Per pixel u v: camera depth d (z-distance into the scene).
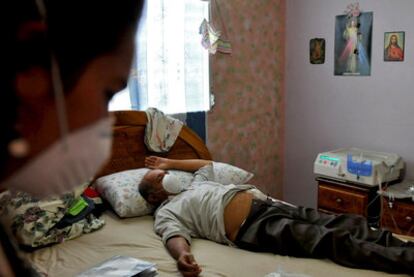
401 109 3.05
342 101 3.38
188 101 3.00
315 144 3.60
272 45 3.61
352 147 3.36
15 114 0.40
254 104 3.54
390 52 3.05
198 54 3.01
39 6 0.39
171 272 1.76
